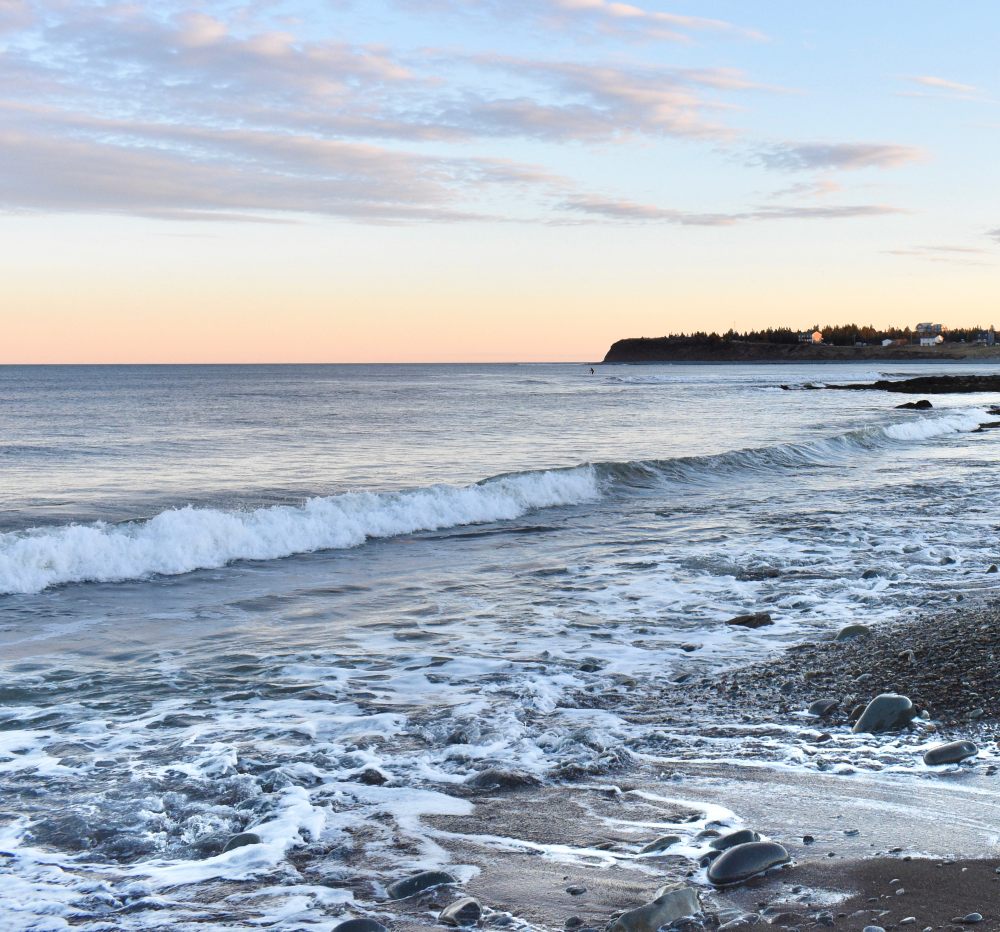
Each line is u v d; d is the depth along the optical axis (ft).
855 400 226.17
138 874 13.69
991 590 34.53
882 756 18.38
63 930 11.86
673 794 16.61
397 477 74.38
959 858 13.51
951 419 131.44
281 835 14.99
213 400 228.22
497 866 13.74
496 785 17.19
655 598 35.22
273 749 19.44
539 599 35.42
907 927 11.27
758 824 15.08
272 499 62.49
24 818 15.81
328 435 118.42
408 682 24.68
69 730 20.81
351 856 14.23
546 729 20.66
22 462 85.40
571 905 12.37
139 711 22.31
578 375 536.01
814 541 46.80
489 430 128.77
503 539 49.78
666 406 200.23
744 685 23.84
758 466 83.71
